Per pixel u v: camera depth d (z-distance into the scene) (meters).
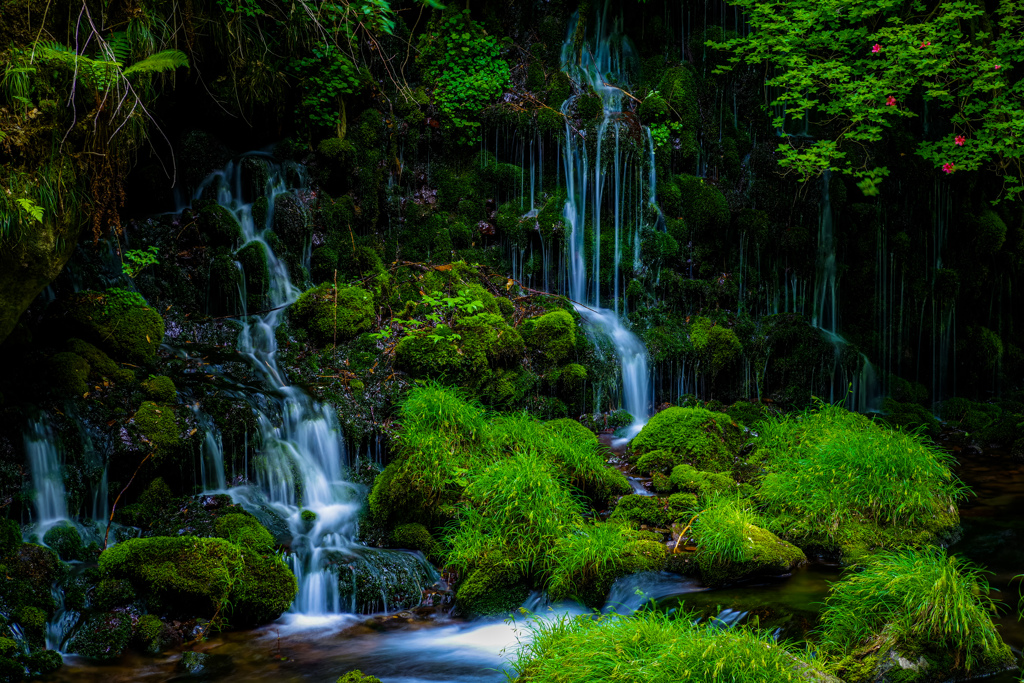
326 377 7.60
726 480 6.88
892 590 4.64
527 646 4.70
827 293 10.45
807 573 5.77
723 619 5.04
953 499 6.74
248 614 5.35
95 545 5.57
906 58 9.05
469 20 9.92
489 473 6.15
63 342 6.57
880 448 6.64
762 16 10.11
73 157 5.19
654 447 7.55
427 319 8.30
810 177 10.30
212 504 6.19
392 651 5.05
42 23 4.95
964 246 10.80
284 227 8.74
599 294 9.69
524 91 10.00
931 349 10.72
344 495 6.76
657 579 5.64
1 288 4.99
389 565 5.80
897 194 10.58
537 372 8.41
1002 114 9.58
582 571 5.55
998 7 10.19
